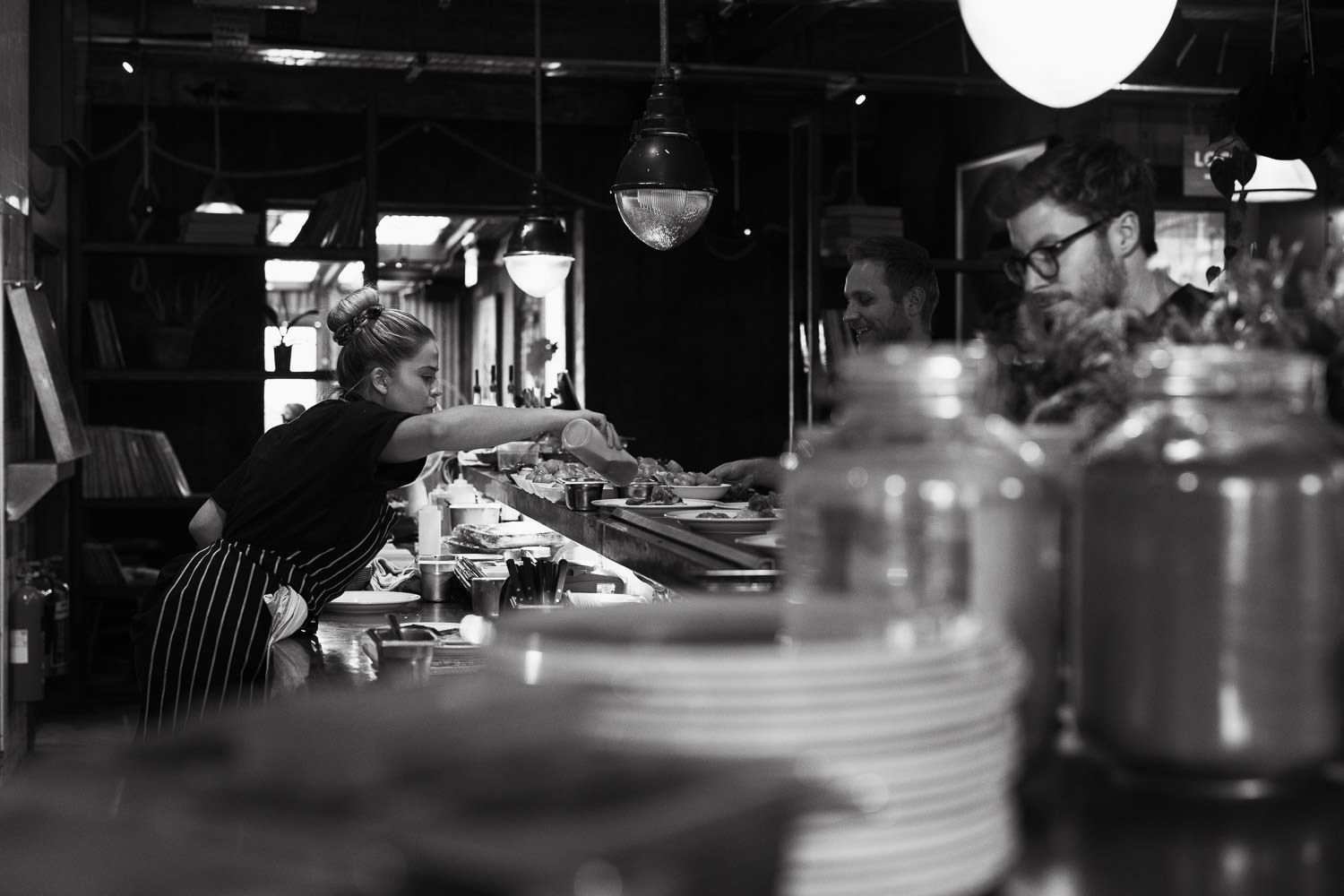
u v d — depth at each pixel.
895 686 0.84
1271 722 1.02
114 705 6.73
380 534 3.55
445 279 16.47
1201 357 1.04
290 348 7.16
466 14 8.22
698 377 9.38
